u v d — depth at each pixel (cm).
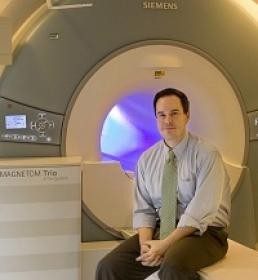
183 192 235
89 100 288
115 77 290
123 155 325
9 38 266
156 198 246
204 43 302
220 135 309
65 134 286
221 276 206
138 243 241
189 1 298
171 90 238
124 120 323
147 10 291
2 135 280
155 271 236
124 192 296
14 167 248
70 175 255
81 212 280
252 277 204
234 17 306
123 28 289
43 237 253
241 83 310
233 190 309
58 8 280
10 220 248
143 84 299
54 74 283
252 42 310
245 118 313
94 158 293
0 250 248
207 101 308
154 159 248
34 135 283
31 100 281
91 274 282
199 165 230
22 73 279
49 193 252
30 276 252
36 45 280
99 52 287
